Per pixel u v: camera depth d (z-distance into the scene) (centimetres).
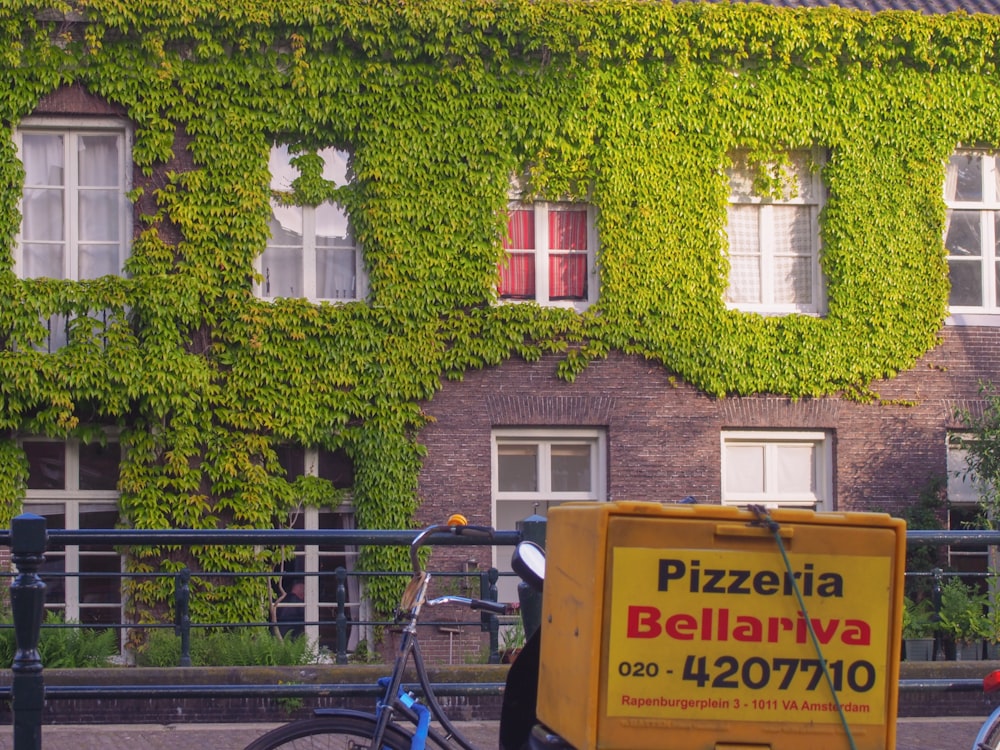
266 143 1534
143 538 579
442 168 1555
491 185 1563
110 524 1512
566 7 1563
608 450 1592
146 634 1458
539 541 607
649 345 1591
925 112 1642
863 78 1633
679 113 1596
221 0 1503
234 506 1498
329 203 1572
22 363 1429
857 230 1631
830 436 1645
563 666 392
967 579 1583
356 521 1535
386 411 1537
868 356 1630
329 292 1569
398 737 407
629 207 1588
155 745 728
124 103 1497
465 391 1564
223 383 1511
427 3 1540
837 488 1625
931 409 1648
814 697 373
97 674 843
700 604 371
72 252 1517
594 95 1581
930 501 1625
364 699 870
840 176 1628
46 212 1521
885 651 376
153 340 1475
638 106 1588
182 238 1512
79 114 1503
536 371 1580
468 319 1555
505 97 1567
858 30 1616
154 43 1495
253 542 582
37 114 1502
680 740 368
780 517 376
